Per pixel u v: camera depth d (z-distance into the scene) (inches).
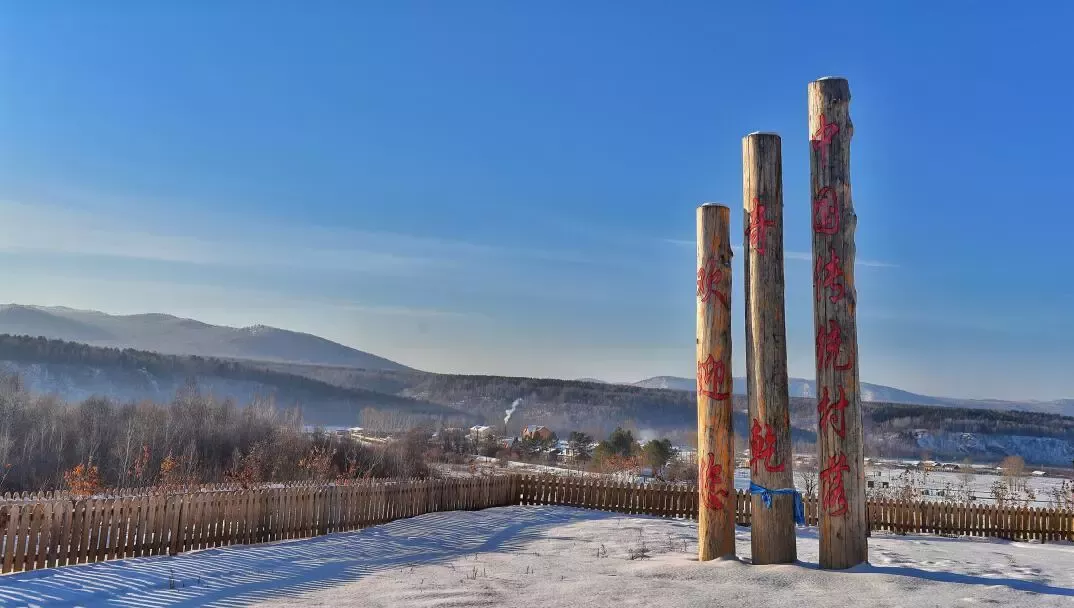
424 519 808.9
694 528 783.1
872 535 843.4
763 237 521.7
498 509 909.2
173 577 485.7
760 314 518.6
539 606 411.2
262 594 450.0
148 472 1919.3
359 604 420.2
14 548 478.3
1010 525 869.8
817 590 434.9
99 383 6604.3
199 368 7667.3
